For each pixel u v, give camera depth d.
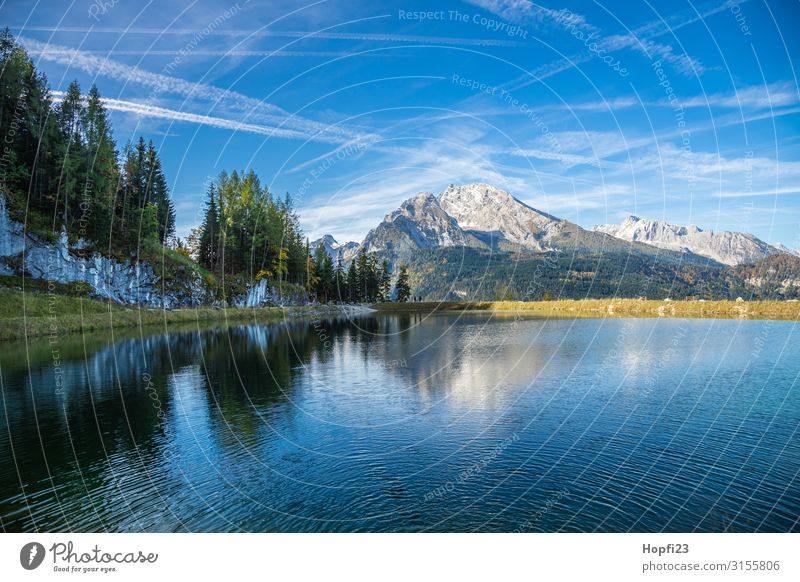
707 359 41.88
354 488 17.11
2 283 63.94
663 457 19.70
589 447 20.95
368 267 165.00
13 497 16.67
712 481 17.23
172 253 99.50
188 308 92.81
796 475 17.62
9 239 67.06
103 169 82.88
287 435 23.14
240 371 39.88
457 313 122.88
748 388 31.25
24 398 30.34
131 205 90.94
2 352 47.09
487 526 14.27
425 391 32.41
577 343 53.97
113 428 24.30
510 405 28.14
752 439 21.59
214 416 26.53
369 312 139.88
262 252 116.69
